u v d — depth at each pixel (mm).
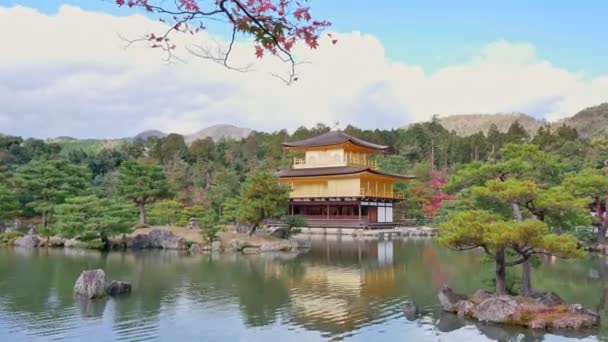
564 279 30641
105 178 83188
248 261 39438
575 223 22484
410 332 19406
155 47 7777
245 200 49719
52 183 56062
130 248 48375
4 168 70250
